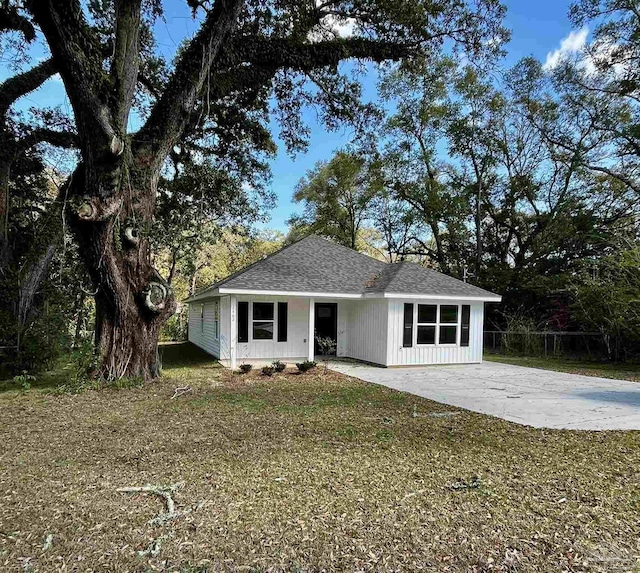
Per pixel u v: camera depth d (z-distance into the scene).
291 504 3.44
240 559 2.66
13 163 11.66
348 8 10.44
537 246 20.47
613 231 18.47
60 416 6.40
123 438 5.28
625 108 18.30
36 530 3.00
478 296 13.18
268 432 5.57
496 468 4.32
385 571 2.55
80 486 3.79
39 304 10.94
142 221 8.84
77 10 6.82
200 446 4.96
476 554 2.74
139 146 8.81
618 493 3.73
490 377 10.81
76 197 7.58
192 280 26.52
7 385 8.86
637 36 15.99
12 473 4.11
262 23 10.54
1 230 10.84
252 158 15.26
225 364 12.70
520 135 21.94
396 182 25.72
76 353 8.88
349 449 4.88
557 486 3.88
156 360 9.45
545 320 18.55
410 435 5.48
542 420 6.36
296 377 10.35
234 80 10.34
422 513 3.30
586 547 2.84
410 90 23.44
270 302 13.73
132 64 8.02
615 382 10.16
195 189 15.49
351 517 3.22
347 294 12.59
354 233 30.69
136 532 2.98
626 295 13.52
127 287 8.74
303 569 2.56
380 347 12.65
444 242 25.69
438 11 10.05
